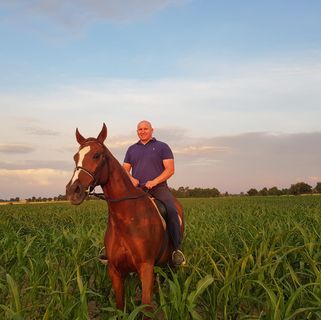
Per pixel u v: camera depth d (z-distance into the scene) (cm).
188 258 758
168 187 710
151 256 599
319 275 597
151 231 600
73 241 980
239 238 1005
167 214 657
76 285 779
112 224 605
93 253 961
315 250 838
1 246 1014
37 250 952
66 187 558
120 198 593
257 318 521
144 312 529
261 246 793
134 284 702
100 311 698
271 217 1711
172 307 544
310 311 550
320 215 1477
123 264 605
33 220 2297
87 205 3950
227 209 2806
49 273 689
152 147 703
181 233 721
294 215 1576
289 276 783
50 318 550
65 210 3025
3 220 1912
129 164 726
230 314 628
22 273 811
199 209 2806
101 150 579
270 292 530
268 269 730
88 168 562
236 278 645
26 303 631
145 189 660
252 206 3089
